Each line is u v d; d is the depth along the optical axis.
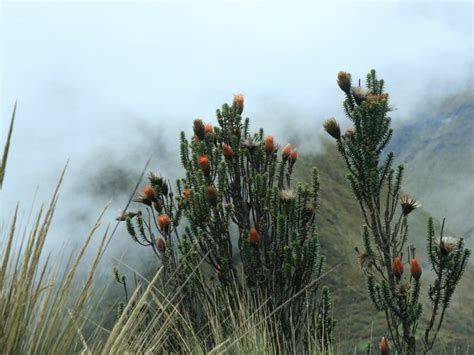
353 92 5.25
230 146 5.20
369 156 4.97
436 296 4.53
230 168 5.12
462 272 4.57
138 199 4.85
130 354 1.87
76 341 1.64
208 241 4.79
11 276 1.55
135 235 4.56
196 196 4.79
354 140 5.16
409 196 4.96
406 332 4.63
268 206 4.93
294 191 4.92
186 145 5.20
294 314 4.57
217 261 4.76
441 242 4.56
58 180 1.54
